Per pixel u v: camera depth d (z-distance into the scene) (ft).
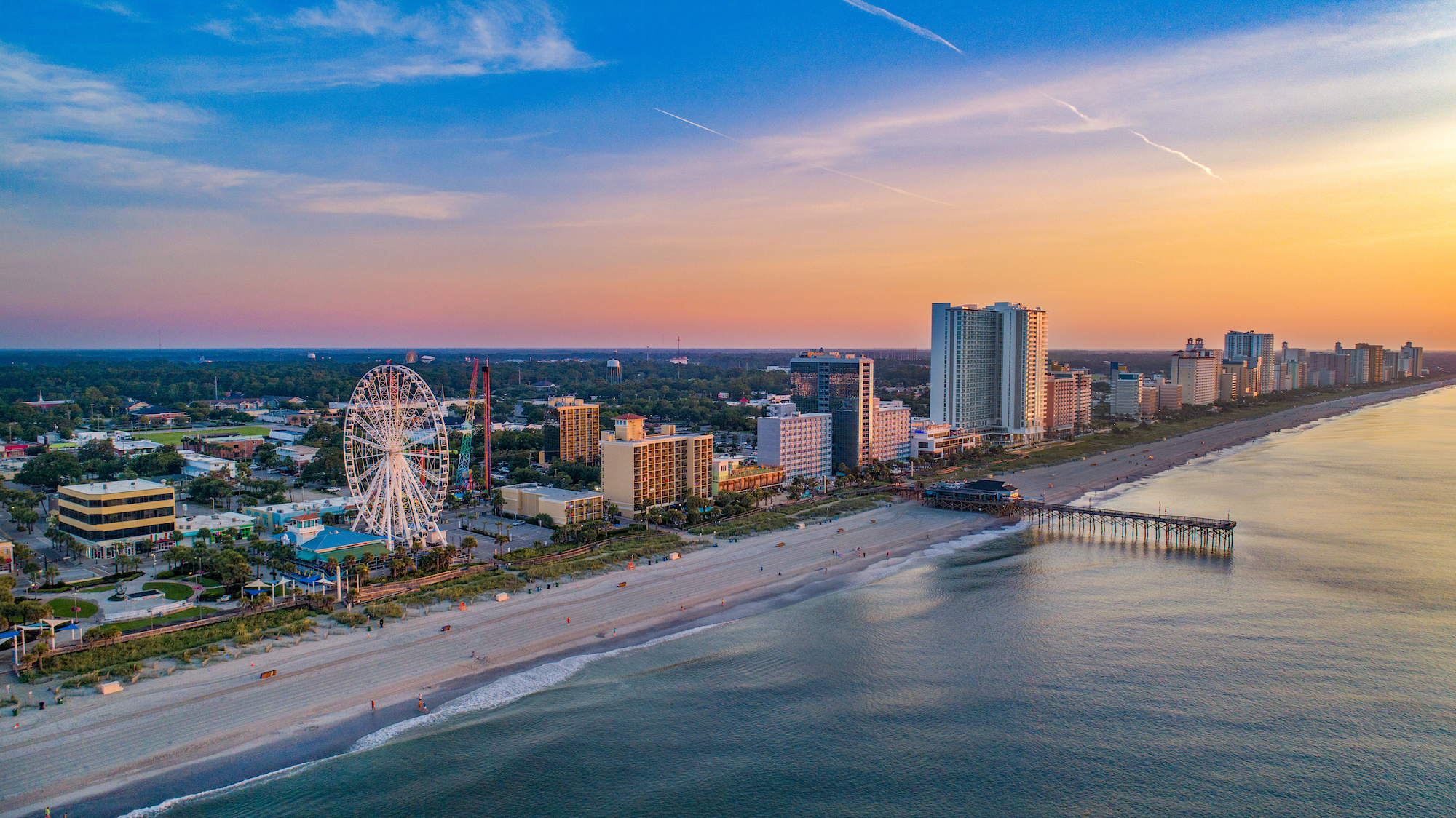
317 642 614.75
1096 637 646.74
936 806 429.38
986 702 538.06
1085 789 444.55
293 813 412.36
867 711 525.34
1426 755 474.49
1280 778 454.40
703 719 513.45
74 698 513.86
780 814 422.00
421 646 613.93
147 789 426.51
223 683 540.52
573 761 464.24
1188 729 504.43
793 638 643.45
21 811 404.36
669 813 419.95
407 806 420.36
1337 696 546.26
